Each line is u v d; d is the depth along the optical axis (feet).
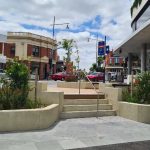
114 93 40.86
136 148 24.07
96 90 50.31
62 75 142.31
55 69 223.30
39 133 28.53
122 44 72.49
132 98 39.37
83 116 37.96
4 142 24.94
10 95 31.86
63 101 38.04
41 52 200.54
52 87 63.46
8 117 28.78
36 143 24.90
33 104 33.45
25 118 29.50
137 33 54.80
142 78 39.22
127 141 26.21
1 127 28.60
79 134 28.50
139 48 82.02
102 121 35.55
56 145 24.47
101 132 29.55
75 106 38.58
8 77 33.27
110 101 41.81
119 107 39.63
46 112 30.91
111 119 37.06
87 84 59.62
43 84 38.42
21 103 32.04
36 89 35.55
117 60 158.61
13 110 29.19
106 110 39.99
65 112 37.04
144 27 48.91
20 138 26.43
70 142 25.49
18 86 33.09
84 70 67.72
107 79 113.91
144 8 77.51
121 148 23.98
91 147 24.09
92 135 28.19
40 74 199.21
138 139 27.02
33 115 29.86
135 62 118.42
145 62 71.36
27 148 23.34
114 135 28.40
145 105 35.50
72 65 91.15
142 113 35.42
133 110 36.58
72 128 31.14
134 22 89.76
